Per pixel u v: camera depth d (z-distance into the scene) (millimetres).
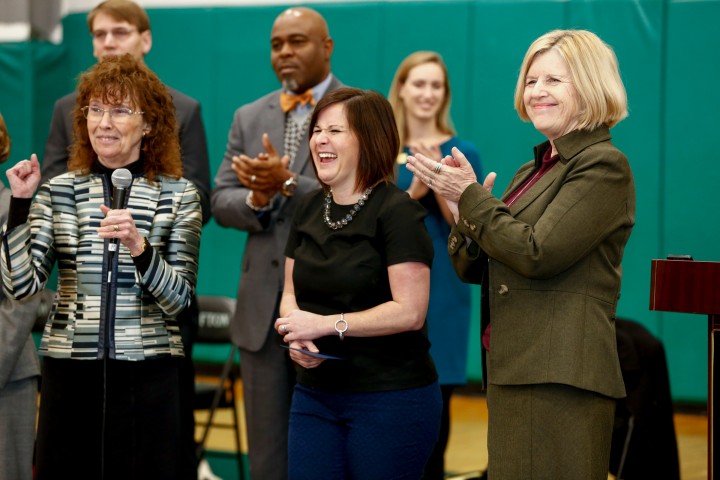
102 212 3281
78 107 3445
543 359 2752
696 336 7285
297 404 3230
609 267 2816
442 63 4980
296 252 3285
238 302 4441
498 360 2848
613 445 4652
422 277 3105
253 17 8445
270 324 4305
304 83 4535
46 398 3320
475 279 3158
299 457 3166
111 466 3285
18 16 8688
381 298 3139
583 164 2781
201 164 4555
